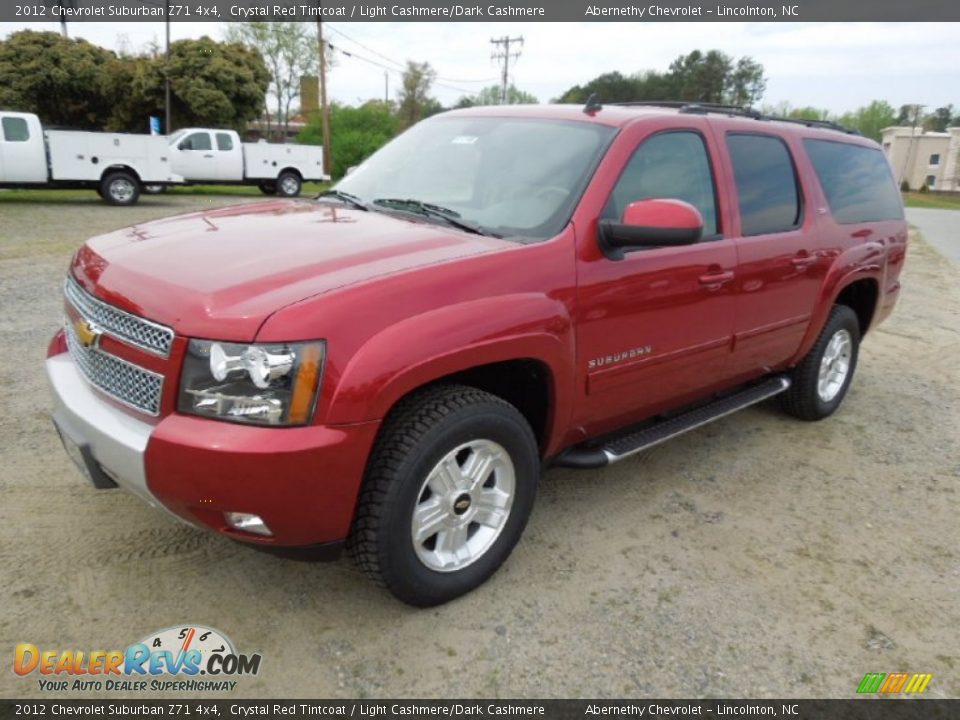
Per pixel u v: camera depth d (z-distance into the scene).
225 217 3.29
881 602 3.10
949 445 4.86
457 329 2.53
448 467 2.70
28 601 2.74
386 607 2.85
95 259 2.88
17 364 5.20
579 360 3.04
